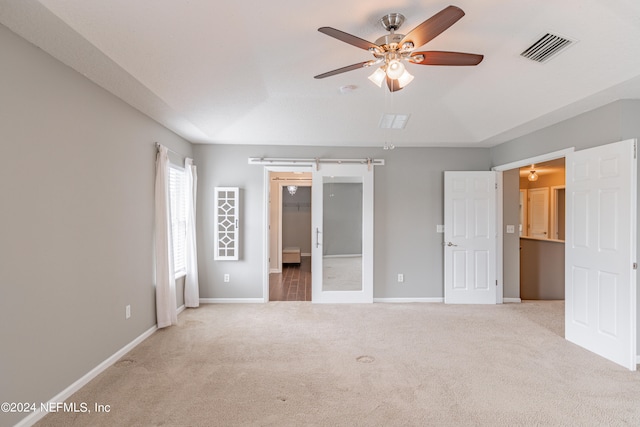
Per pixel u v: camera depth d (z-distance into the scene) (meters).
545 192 8.47
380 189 5.18
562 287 5.75
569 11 2.25
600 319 3.17
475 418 2.21
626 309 2.92
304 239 9.71
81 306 2.58
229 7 2.14
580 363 3.01
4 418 1.93
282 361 3.04
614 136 3.10
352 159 5.11
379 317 4.34
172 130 4.25
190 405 2.33
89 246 2.67
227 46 2.61
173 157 4.34
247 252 5.07
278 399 2.42
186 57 2.63
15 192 2.00
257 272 5.07
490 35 2.58
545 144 4.01
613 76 2.66
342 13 2.25
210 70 2.93
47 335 2.24
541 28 2.44
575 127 3.55
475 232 5.06
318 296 5.04
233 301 5.05
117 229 3.06
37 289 2.16
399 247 5.18
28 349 2.10
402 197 5.19
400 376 2.77
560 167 7.32
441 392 2.52
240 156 5.06
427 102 3.99
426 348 3.34
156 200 3.76
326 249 5.11
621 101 3.04
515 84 3.24
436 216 5.21
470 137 4.73
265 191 5.08
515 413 2.26
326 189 5.12
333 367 2.93
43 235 2.21
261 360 3.06
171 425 2.11
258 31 2.44
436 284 5.21
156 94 3.00
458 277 5.05
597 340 3.19
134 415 2.21
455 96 3.82
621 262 2.96
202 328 3.90
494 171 5.07
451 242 5.05
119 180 3.09
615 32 2.31
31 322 2.12
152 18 2.14
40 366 2.18
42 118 2.21
